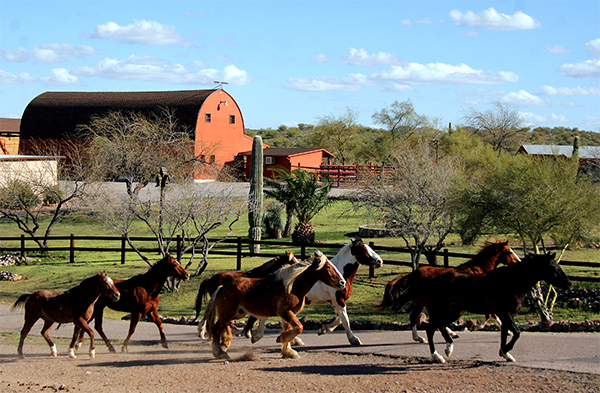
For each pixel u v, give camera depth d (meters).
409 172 17.39
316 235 28.30
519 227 13.92
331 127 81.25
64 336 12.73
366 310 14.16
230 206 19.58
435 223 16.92
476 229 15.02
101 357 10.20
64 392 7.55
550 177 13.62
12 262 22.97
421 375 8.05
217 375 8.38
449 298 8.95
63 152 59.06
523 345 9.58
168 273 10.65
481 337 10.51
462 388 7.32
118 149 33.94
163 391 7.55
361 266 19.67
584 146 35.75
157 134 36.81
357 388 7.46
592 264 13.76
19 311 15.64
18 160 36.09
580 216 13.15
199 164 40.62
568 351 9.02
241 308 10.05
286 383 7.80
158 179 22.03
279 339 9.23
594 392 6.94
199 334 11.45
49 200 39.00
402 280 10.23
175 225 19.30
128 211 18.39
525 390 7.14
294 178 26.30
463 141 55.62
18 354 10.23
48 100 63.56
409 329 11.79
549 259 8.43
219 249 24.92
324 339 11.16
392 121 74.25
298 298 9.17
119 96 64.19
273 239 28.02
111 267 21.36
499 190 14.18
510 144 60.09
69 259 23.48
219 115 60.88
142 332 12.83
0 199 26.73
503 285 8.62
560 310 13.23
